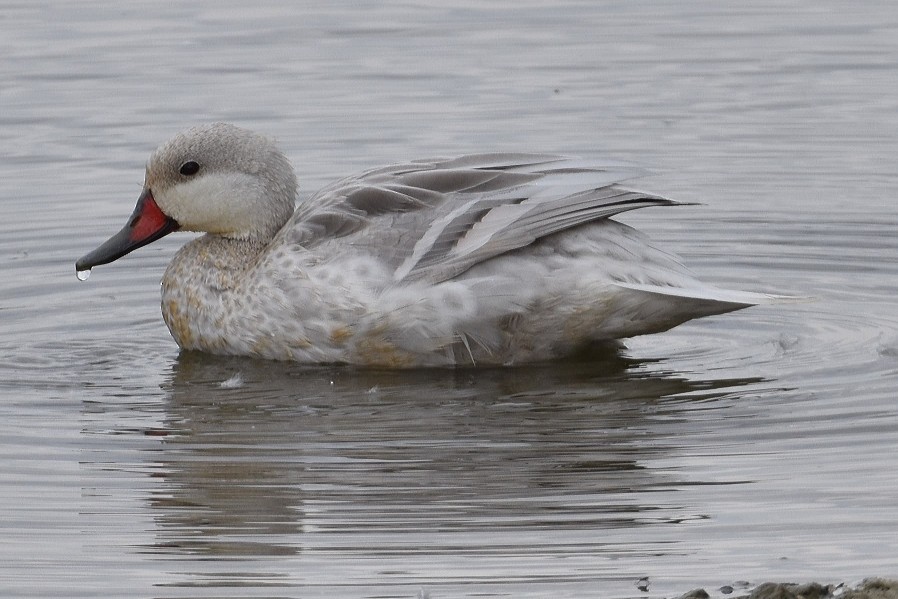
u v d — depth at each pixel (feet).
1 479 34.86
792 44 78.64
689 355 44.01
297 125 67.51
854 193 59.21
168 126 67.51
